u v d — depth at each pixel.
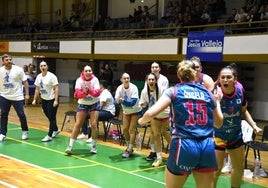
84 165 6.51
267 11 13.11
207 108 3.35
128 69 18.59
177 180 3.31
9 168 6.17
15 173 5.90
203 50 13.58
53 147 7.83
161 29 16.02
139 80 17.88
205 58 13.52
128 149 7.18
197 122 3.29
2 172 5.93
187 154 3.21
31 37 21.94
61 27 21.27
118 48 16.73
